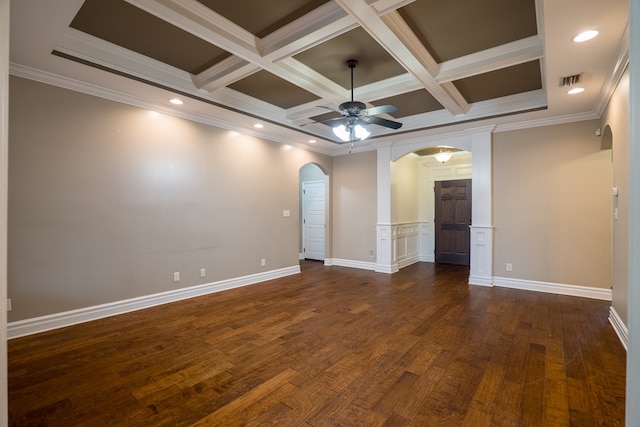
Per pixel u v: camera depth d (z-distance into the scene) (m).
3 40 0.73
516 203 4.88
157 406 2.00
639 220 0.71
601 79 3.21
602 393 2.12
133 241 3.82
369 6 2.29
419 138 5.83
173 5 2.40
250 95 4.41
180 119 4.30
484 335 3.09
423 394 2.12
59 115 3.27
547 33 2.41
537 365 2.50
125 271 3.75
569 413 1.92
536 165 4.72
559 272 4.57
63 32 2.55
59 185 3.27
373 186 6.52
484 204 5.05
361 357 2.64
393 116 5.23
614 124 3.28
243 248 5.13
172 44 3.11
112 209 3.65
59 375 2.36
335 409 1.97
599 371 2.40
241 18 2.66
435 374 2.38
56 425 1.83
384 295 4.54
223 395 2.12
